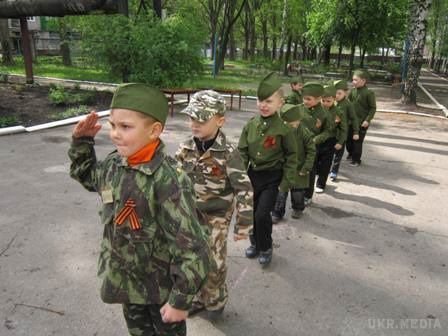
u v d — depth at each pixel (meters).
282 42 28.73
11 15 12.76
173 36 12.25
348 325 2.78
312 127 4.73
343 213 4.77
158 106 1.53
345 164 6.99
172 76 12.30
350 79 24.58
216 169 2.42
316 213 4.74
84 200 4.73
